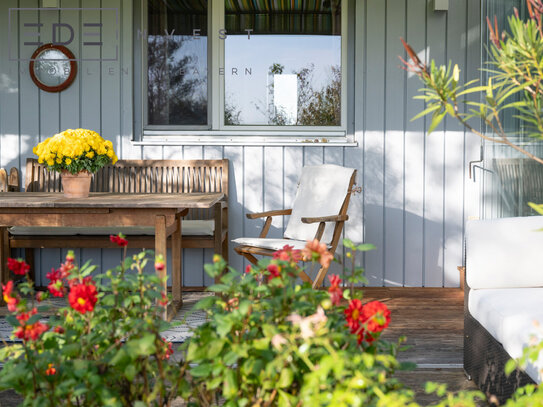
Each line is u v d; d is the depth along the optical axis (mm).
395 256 4938
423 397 2535
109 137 4918
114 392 1427
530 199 3584
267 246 3883
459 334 3590
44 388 1465
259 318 1475
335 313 1535
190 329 1573
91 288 1488
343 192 4211
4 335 3432
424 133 4879
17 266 1606
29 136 4914
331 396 1250
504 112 4043
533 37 1350
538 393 1270
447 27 4828
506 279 2646
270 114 5020
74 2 4859
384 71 4871
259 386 1462
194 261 4945
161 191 4836
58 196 3895
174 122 5047
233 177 4922
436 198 4902
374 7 4852
